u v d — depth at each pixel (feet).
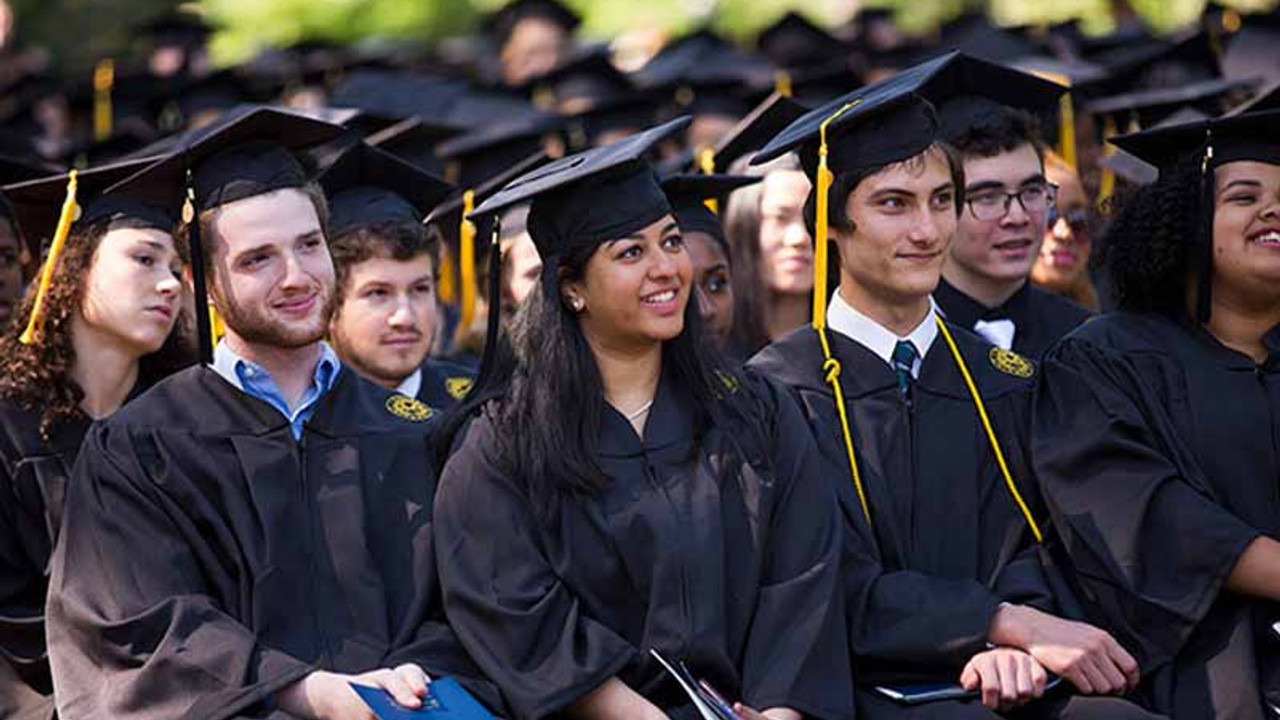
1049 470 34.91
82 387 37.22
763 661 32.07
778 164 46.26
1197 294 35.35
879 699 33.17
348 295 41.37
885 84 37.47
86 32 125.80
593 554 32.22
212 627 31.50
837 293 36.70
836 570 32.86
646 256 32.65
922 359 36.06
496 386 33.55
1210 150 35.14
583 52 83.97
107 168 37.14
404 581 33.30
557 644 31.60
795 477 33.45
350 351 41.60
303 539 32.99
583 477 32.17
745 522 32.71
